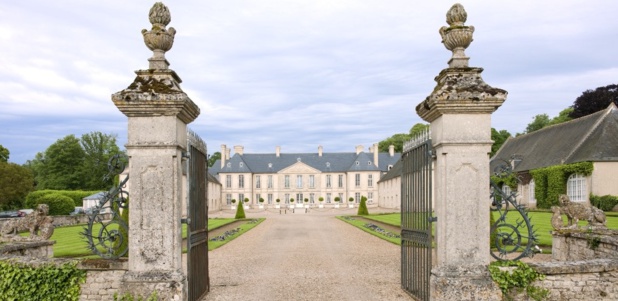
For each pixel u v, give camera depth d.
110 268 6.01
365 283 8.71
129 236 5.66
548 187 34.53
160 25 6.01
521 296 5.68
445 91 5.66
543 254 12.09
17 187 42.91
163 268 5.62
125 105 5.58
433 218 6.16
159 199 5.64
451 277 5.62
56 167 63.47
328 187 78.44
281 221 33.72
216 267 11.14
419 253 6.77
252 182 78.12
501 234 6.17
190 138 6.53
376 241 17.61
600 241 9.27
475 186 5.72
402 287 7.88
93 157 66.69
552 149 37.41
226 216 49.31
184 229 19.78
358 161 77.56
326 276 9.66
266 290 8.20
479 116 5.73
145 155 5.66
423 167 6.56
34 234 10.16
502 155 46.41
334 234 21.30
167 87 5.68
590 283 5.75
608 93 46.56
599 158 31.20
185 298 5.75
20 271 6.05
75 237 18.39
